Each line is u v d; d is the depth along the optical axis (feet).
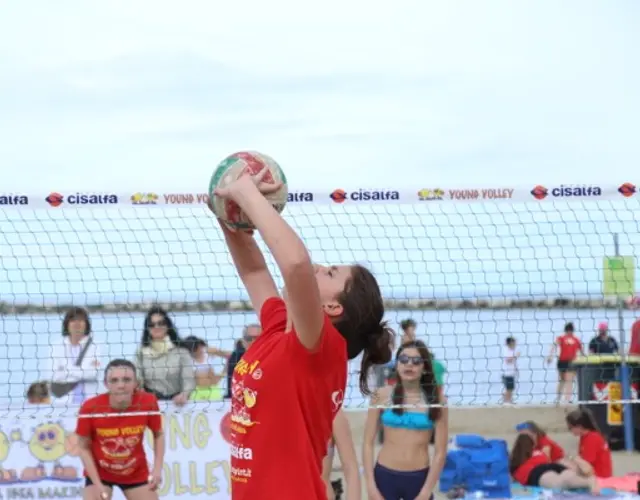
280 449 11.07
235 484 11.51
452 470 31.09
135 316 34.35
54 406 29.99
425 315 36.11
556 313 40.60
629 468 35.45
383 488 27.32
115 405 27.73
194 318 34.63
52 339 34.42
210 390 29.86
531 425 33.40
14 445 28.53
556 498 30.99
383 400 27.76
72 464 28.63
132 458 27.86
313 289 10.56
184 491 28.58
